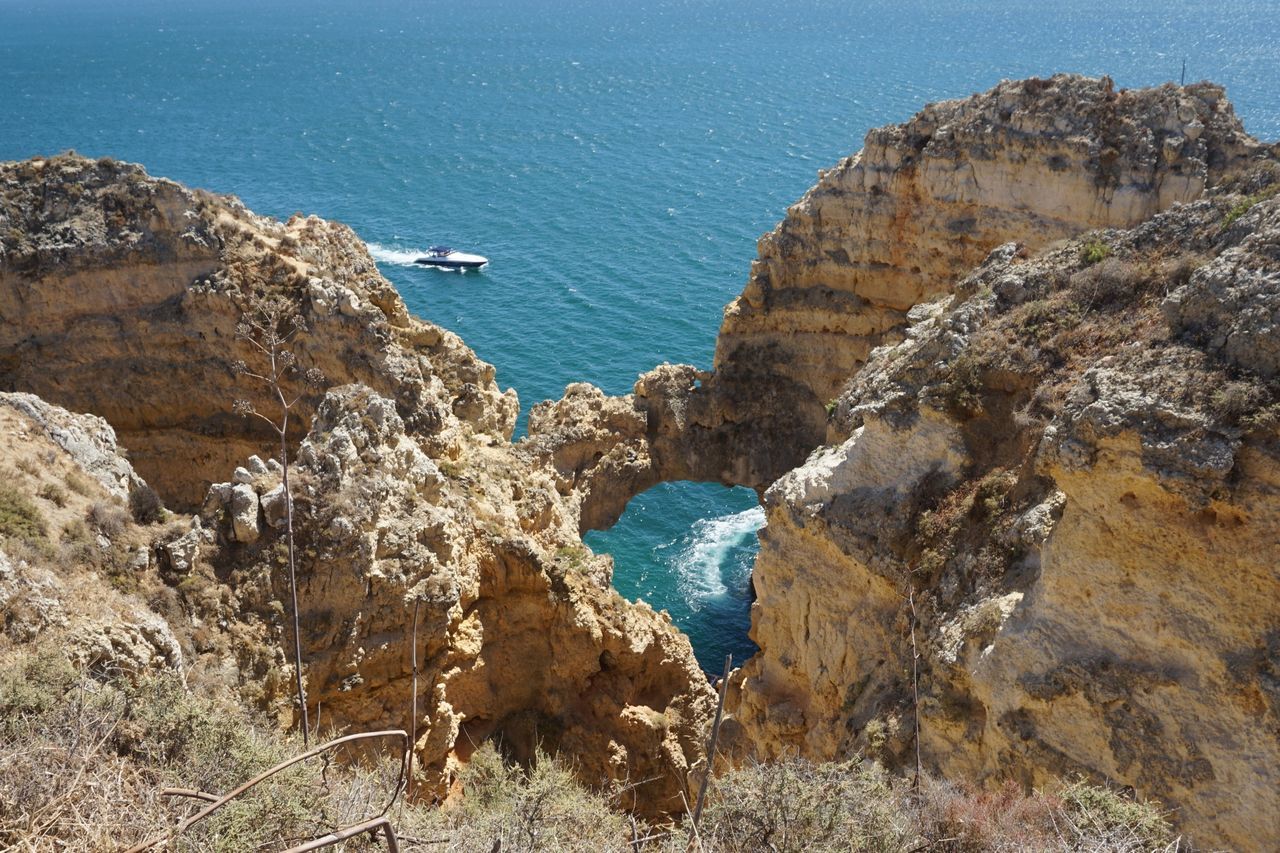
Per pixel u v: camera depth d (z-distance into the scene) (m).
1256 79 179.25
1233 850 16.88
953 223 48.22
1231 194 22.81
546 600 32.22
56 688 16.02
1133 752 17.97
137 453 40.81
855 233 51.25
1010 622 19.88
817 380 54.62
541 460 49.88
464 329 79.81
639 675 34.53
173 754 15.14
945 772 20.78
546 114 178.12
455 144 152.62
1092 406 18.30
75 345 39.88
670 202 114.00
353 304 38.72
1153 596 18.11
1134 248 23.53
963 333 24.28
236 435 40.31
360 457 28.03
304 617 25.77
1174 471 17.27
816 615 25.83
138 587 23.75
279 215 113.12
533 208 113.50
